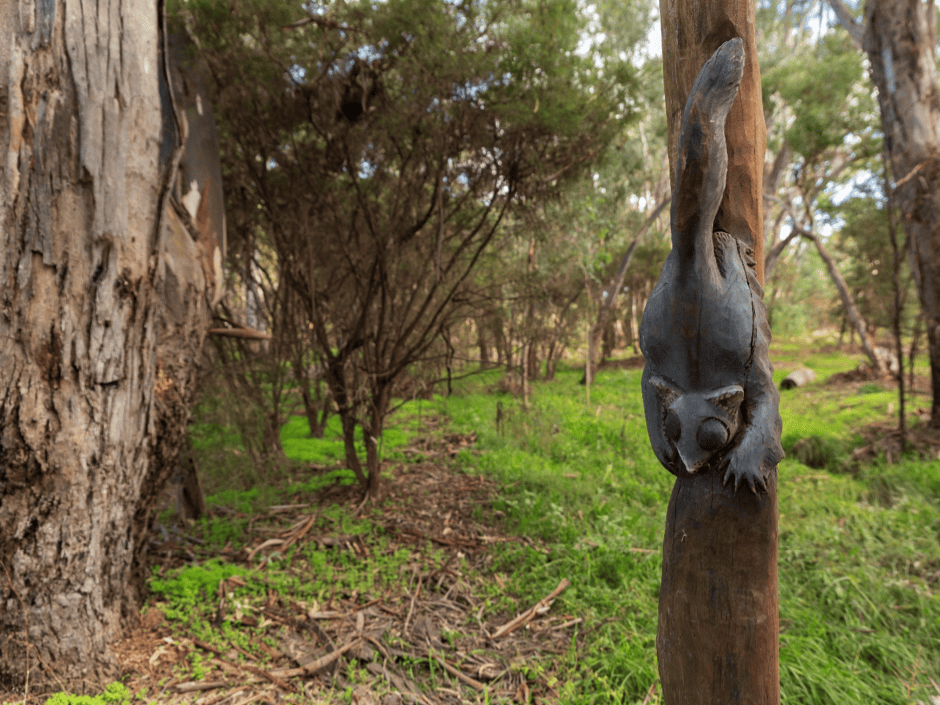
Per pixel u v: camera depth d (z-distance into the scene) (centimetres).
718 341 126
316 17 339
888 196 598
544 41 367
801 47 1457
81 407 235
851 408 856
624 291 1498
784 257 1838
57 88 218
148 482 288
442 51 339
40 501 230
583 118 388
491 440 661
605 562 356
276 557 363
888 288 1074
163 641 272
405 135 395
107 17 228
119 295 241
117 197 234
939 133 647
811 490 514
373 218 452
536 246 609
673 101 146
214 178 318
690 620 138
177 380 293
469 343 783
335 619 302
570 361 1627
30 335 221
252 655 268
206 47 316
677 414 130
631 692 248
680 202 120
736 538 132
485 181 425
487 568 366
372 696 245
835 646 279
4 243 215
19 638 231
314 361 550
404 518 438
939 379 643
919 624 298
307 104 373
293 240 454
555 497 468
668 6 145
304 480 529
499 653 280
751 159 139
